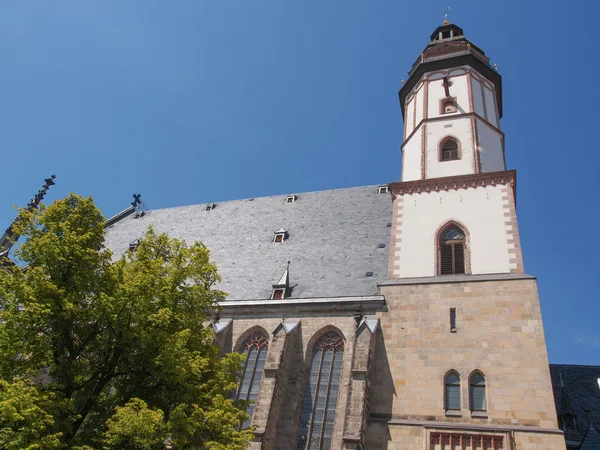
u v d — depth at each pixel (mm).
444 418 26984
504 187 35281
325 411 29672
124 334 21047
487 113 42406
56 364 20531
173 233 49219
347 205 45562
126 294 21375
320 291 34875
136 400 19672
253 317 34500
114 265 23078
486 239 33219
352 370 28672
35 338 21047
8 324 20547
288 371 31234
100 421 21234
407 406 27859
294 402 30031
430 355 29234
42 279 20453
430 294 31609
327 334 32438
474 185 36031
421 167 39125
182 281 24406
